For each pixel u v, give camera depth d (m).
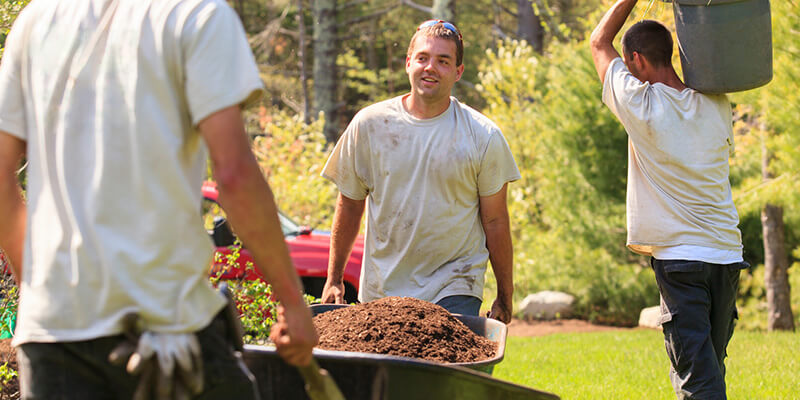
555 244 14.80
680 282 4.57
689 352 4.52
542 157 14.88
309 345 2.36
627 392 7.36
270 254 2.29
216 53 2.27
